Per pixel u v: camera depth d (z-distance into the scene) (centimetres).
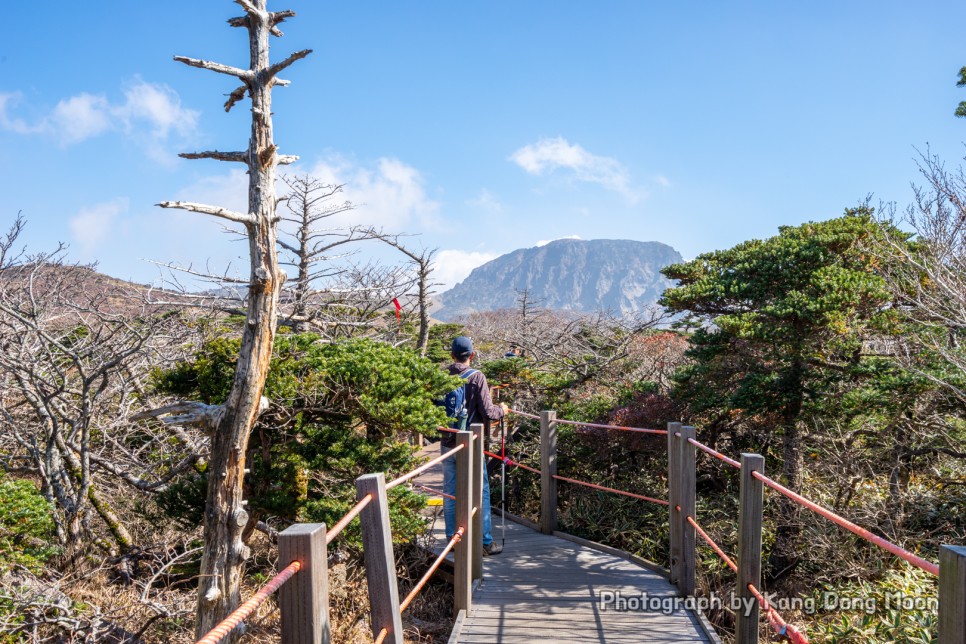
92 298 1050
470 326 3109
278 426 655
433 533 789
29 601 586
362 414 657
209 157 553
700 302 984
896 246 865
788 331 877
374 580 304
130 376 913
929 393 853
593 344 1784
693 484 526
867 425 951
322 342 762
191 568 783
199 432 884
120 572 806
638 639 452
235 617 175
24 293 973
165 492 737
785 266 928
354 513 274
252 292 545
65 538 791
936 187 869
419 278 1722
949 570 190
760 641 643
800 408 920
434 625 664
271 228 551
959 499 822
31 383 868
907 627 486
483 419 654
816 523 820
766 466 1043
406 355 691
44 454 866
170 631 675
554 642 448
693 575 526
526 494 1034
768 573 870
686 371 1030
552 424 732
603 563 616
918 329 897
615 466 1047
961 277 838
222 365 670
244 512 560
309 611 220
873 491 849
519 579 575
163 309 1106
